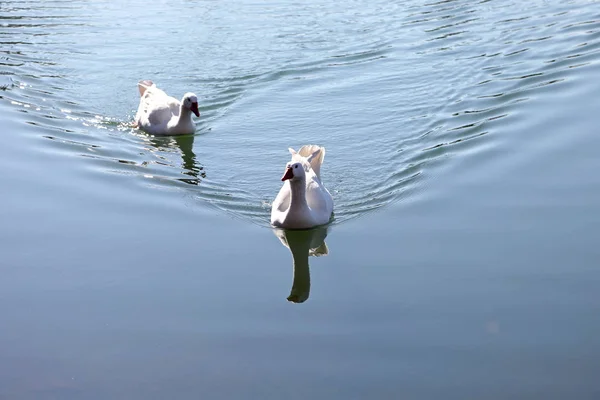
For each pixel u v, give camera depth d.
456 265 12.10
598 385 9.41
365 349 10.21
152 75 20.69
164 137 17.88
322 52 21.94
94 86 20.16
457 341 10.30
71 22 24.55
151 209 14.30
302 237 13.45
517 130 16.75
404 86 19.61
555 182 14.54
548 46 21.31
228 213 14.26
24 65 21.25
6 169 15.72
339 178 15.46
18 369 10.02
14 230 13.41
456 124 17.36
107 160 16.38
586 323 10.52
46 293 11.66
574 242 12.53
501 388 9.42
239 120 18.47
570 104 17.83
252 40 22.83
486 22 23.50
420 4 25.48
